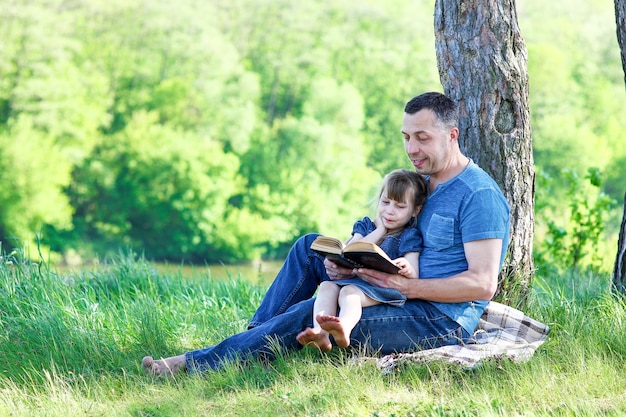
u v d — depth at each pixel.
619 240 5.52
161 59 48.75
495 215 4.24
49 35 45.06
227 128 46.88
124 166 45.62
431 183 4.52
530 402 3.81
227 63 48.69
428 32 52.38
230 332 5.33
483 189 4.28
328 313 4.26
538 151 47.84
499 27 5.04
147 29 48.59
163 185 44.91
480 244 4.23
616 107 50.97
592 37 52.84
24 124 42.59
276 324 4.37
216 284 7.27
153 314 5.31
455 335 4.32
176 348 5.09
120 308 5.80
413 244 4.39
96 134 45.62
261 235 45.53
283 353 4.38
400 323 4.27
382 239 4.52
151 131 45.44
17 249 6.38
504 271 5.11
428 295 4.24
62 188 44.78
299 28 51.06
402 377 4.15
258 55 50.91
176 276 7.40
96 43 48.16
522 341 4.48
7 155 41.78
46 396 4.20
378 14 51.84
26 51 44.25
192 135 45.69
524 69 5.13
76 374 4.56
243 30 51.22
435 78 51.12
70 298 5.77
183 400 3.96
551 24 53.56
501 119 5.08
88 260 43.28
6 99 43.56
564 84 50.28
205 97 47.50
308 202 46.19
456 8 5.09
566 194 9.66
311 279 4.67
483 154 5.09
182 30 48.94
